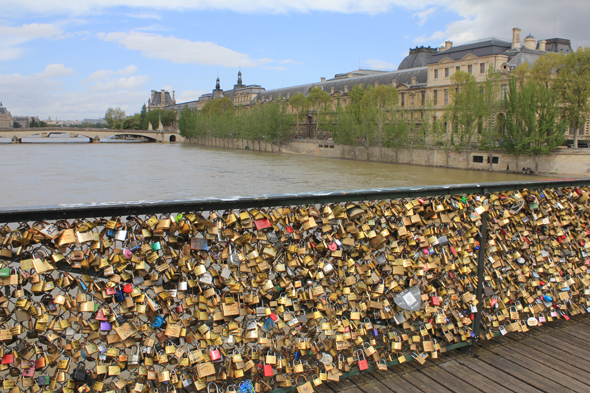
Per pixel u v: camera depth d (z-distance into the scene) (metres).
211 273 3.50
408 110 93.06
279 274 3.82
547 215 5.55
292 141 116.19
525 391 4.33
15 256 2.92
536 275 5.58
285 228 3.74
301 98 114.44
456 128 74.62
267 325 3.88
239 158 94.69
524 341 5.43
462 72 68.50
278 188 47.31
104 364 3.29
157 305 3.38
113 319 3.24
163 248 3.35
